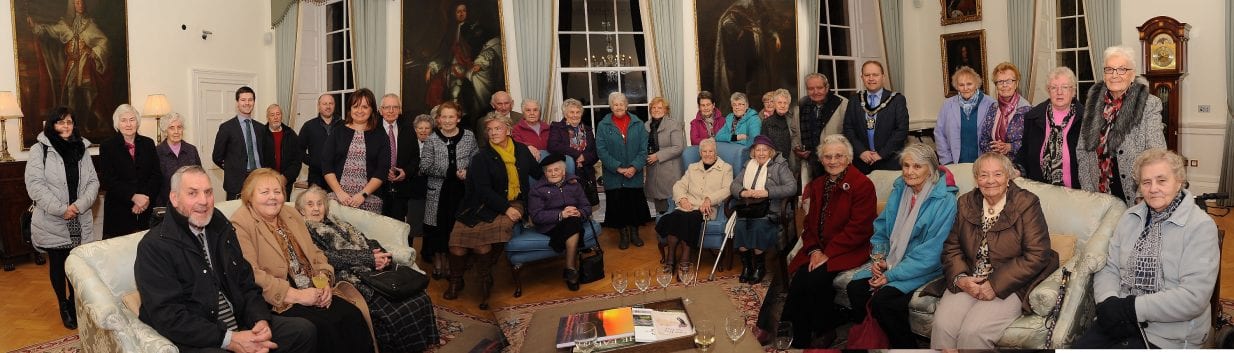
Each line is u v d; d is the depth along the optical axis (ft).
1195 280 9.73
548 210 18.17
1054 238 12.18
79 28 24.08
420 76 28.19
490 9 27.89
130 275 11.00
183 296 10.43
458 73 28.09
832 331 13.88
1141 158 10.30
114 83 25.13
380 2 28.50
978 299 11.40
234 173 20.84
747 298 16.39
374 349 12.43
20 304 18.13
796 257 15.06
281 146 21.63
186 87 27.27
